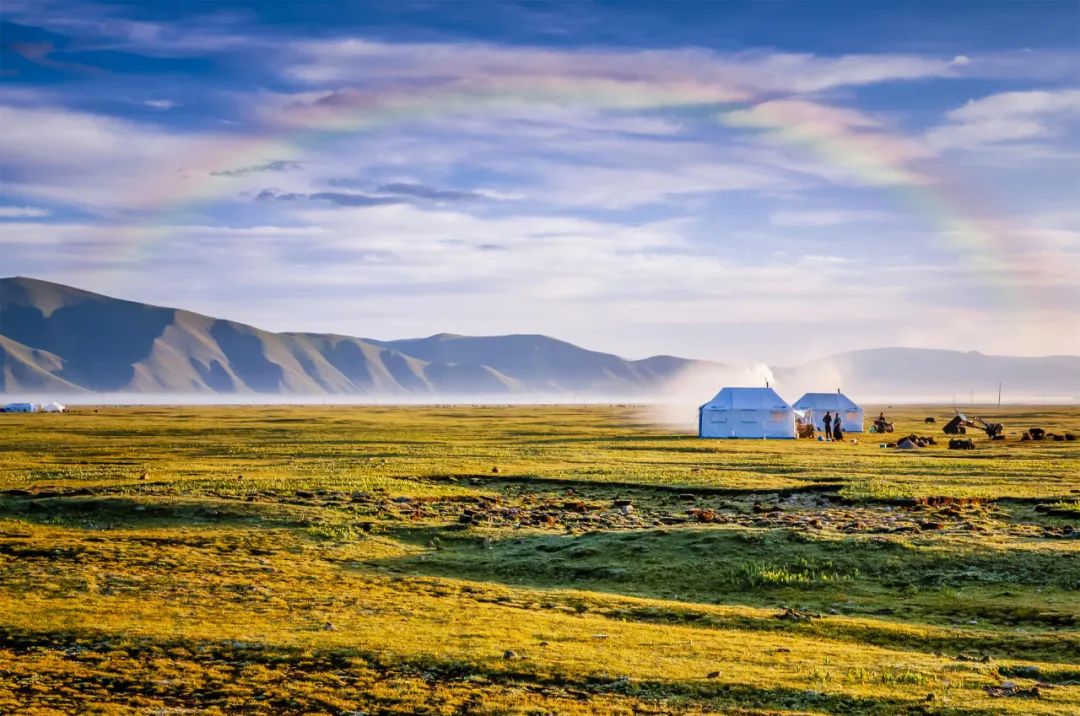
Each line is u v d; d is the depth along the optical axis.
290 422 185.75
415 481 64.88
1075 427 156.00
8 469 72.31
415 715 19.98
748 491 59.88
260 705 20.62
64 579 33.59
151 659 23.84
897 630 27.36
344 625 27.56
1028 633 27.14
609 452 92.44
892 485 60.59
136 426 158.00
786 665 23.55
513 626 27.77
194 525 46.34
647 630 27.64
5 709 20.05
